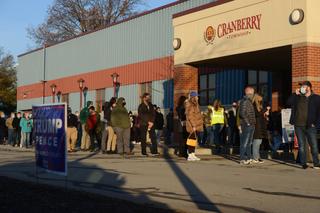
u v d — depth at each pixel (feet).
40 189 29.86
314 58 50.75
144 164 46.80
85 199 26.25
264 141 61.62
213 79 95.14
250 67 73.20
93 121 68.74
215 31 62.23
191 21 66.33
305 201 26.91
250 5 57.11
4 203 24.63
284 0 53.01
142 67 110.73
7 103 212.64
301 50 50.96
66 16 226.17
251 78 87.30
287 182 34.01
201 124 51.13
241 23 58.34
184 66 67.97
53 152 29.19
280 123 60.03
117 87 119.44
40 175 38.09
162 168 43.11
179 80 68.33
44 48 156.15
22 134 89.56
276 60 65.00
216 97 94.22
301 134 42.47
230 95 91.09
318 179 35.58
